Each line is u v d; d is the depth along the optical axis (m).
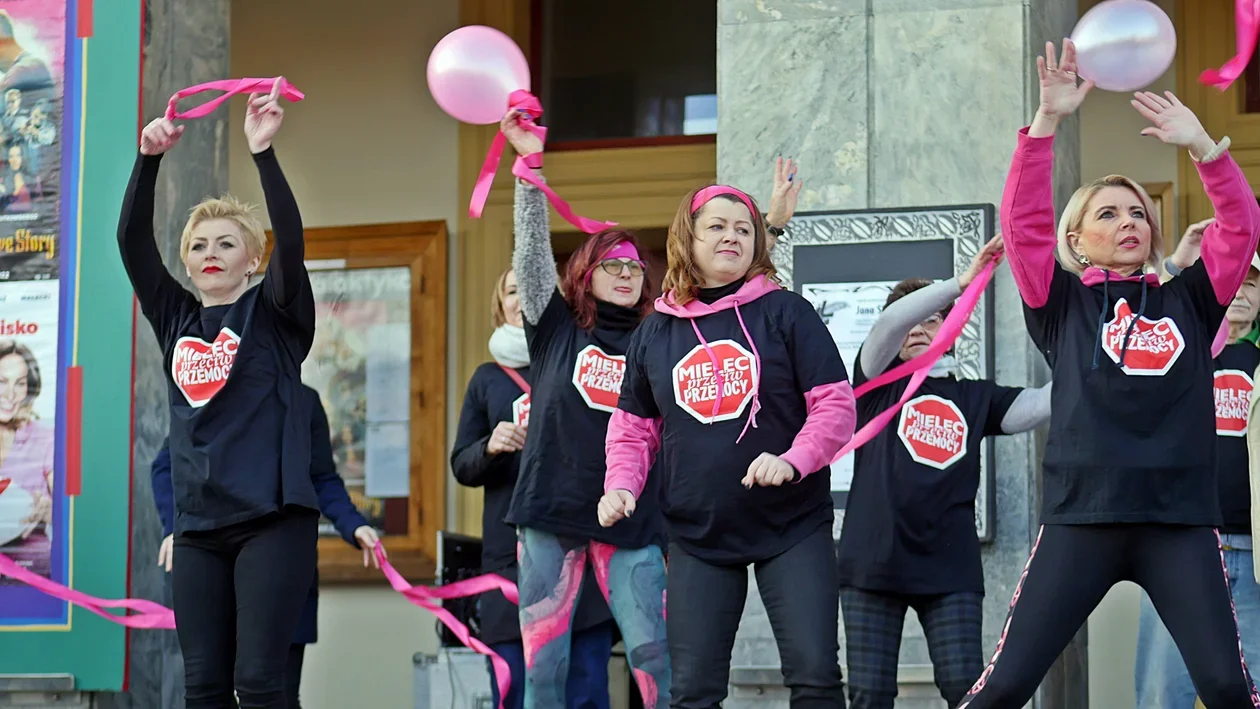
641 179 10.32
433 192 10.71
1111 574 4.78
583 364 6.14
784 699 7.11
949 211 7.26
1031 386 7.15
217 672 5.55
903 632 7.14
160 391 7.85
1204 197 9.48
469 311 10.56
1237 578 6.59
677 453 4.90
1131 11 4.91
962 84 7.36
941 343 5.87
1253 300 6.63
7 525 7.50
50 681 7.42
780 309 4.95
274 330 5.67
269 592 5.43
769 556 4.79
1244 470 6.60
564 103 10.52
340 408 10.63
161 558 6.93
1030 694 4.80
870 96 7.43
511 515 6.13
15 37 7.70
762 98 7.53
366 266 10.70
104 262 7.57
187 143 8.09
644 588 6.07
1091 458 4.76
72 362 7.55
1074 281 5.00
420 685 8.03
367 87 10.91
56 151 7.64
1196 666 4.62
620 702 9.29
